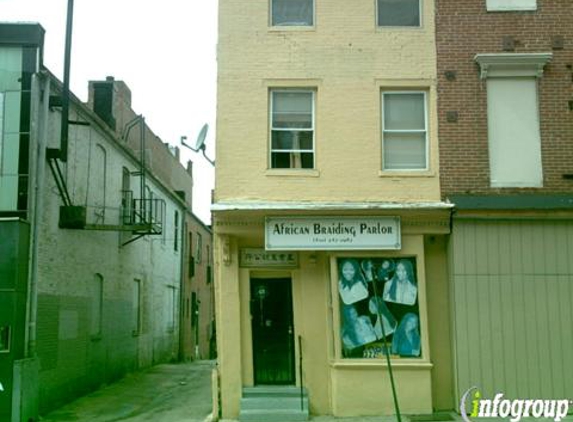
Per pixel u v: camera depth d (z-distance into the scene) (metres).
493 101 14.69
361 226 14.12
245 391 13.98
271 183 14.36
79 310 18.27
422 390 13.87
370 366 13.88
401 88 14.75
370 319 14.13
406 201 14.34
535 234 14.22
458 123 14.58
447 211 14.12
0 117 15.16
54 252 16.48
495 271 14.11
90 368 19.17
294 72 14.67
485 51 14.77
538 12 14.88
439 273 14.49
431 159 14.52
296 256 14.53
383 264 14.28
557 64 14.73
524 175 14.46
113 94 23.61
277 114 14.75
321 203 14.27
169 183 34.59
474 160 14.47
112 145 21.55
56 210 16.64
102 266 20.39
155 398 18.17
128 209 22.81
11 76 15.30
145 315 25.97
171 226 31.33
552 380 13.88
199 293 37.81
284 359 14.48
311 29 14.80
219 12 14.83
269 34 14.77
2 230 14.43
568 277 14.11
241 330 14.27
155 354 27.67
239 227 14.12
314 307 14.33
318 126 14.55
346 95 14.63
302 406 13.73
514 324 13.99
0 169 14.99
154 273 27.61
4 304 14.17
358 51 14.77
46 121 15.52
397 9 15.02
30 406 14.33
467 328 13.98
